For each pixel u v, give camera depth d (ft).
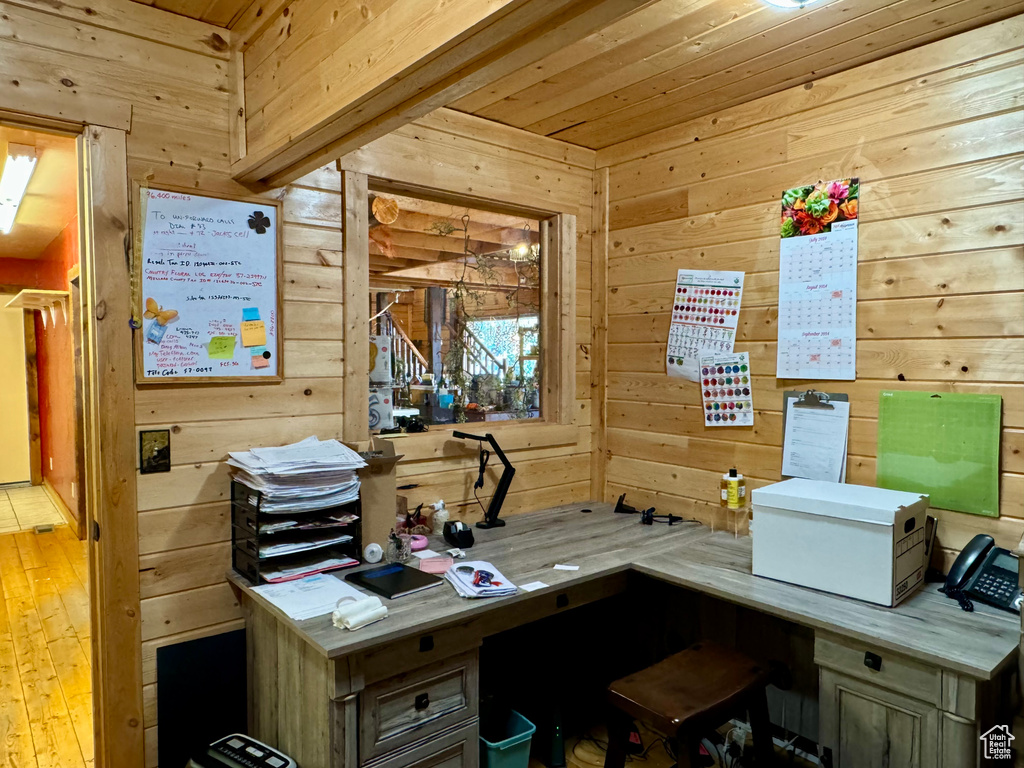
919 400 6.82
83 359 6.53
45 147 10.39
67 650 10.36
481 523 8.62
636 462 9.66
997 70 6.28
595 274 10.11
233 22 6.72
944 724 5.05
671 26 6.34
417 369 8.96
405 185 8.20
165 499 6.56
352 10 4.91
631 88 7.83
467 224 9.38
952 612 5.80
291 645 5.98
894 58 6.95
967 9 6.06
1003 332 6.29
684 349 8.97
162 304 6.48
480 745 6.64
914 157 6.84
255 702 6.82
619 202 9.82
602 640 9.27
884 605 5.93
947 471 6.64
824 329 7.57
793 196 7.82
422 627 5.49
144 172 6.37
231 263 6.87
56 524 17.92
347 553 7.03
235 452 6.85
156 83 6.43
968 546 6.30
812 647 7.53
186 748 6.69
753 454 8.27
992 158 6.32
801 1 5.87
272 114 6.11
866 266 7.23
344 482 6.68
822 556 6.28
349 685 5.25
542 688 8.00
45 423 22.80
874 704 5.49
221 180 6.82
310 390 7.43
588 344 10.16
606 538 8.12
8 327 23.73
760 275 8.18
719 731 8.25
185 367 6.62
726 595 6.33
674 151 9.07
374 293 8.57
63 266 17.42
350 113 5.09
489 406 9.62
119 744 6.32
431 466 8.50
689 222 8.92
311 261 7.42
